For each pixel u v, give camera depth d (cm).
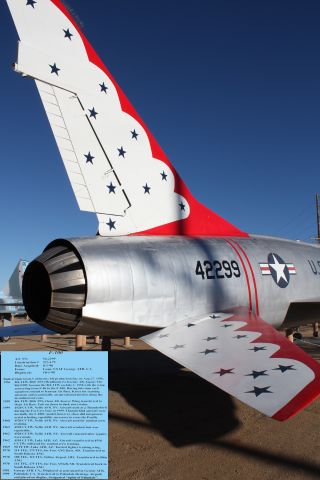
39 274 483
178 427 482
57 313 453
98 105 554
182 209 620
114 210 545
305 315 719
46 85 518
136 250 506
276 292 624
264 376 314
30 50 509
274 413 257
